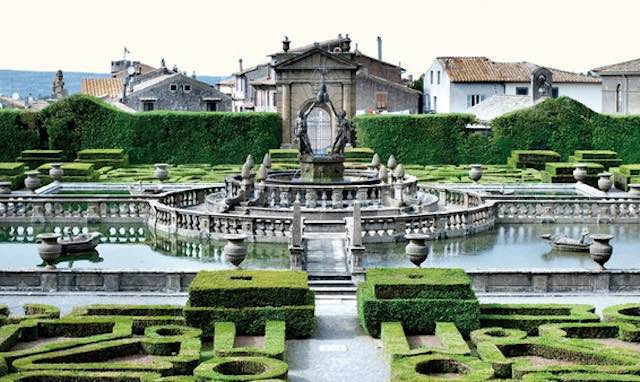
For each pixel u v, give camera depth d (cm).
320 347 3070
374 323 3170
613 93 11081
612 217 5794
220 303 3148
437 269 3416
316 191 5519
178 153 9238
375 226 4959
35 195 5816
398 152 9269
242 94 14788
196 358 2745
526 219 5744
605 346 2883
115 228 5581
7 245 5050
